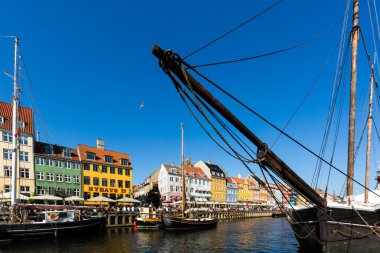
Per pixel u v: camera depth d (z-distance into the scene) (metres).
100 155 60.06
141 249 23.72
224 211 65.94
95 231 32.44
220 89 7.17
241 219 68.25
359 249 11.12
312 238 12.72
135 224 37.59
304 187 9.92
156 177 89.06
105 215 39.06
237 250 23.12
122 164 62.50
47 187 49.53
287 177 9.15
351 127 12.67
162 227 38.12
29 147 48.16
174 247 24.59
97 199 41.41
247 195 109.81
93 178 56.75
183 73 6.87
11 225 25.78
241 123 7.77
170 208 55.94
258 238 30.31
